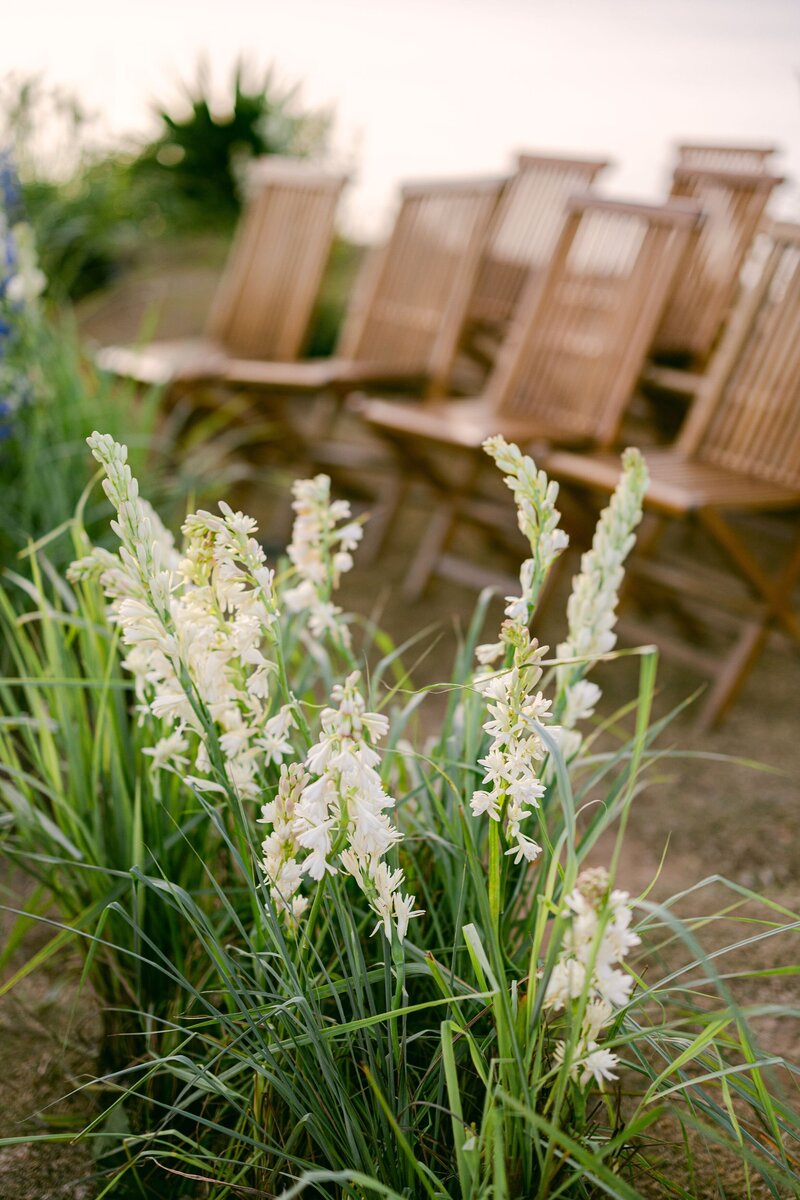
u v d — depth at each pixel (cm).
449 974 129
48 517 250
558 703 145
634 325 347
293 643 169
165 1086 156
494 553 414
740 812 256
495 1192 102
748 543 434
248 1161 130
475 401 398
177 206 723
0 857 221
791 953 200
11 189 290
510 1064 110
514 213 439
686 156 432
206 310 630
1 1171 153
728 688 300
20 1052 175
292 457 423
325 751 106
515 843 140
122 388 343
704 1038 110
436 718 285
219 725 149
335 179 436
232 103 733
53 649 169
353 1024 115
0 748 182
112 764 162
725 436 331
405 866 150
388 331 421
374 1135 123
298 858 134
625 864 234
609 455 335
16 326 278
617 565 139
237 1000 125
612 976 104
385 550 427
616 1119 141
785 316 320
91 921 164
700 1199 143
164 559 146
